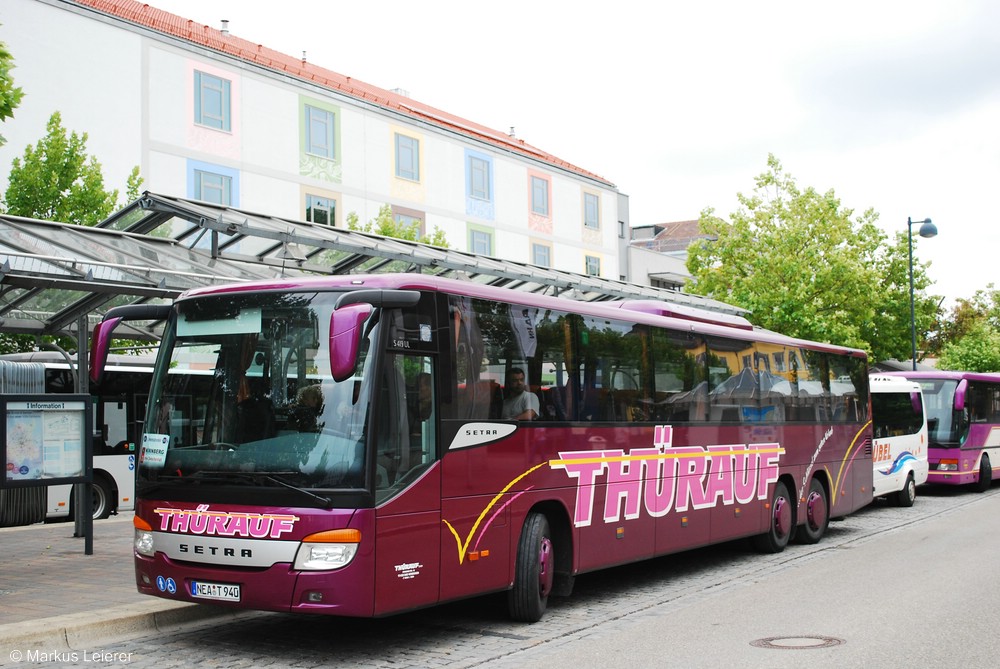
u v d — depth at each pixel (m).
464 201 45.41
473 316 8.82
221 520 7.64
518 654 8.10
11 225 13.83
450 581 8.23
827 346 16.91
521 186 48.91
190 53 33.56
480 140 46.38
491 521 8.76
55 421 12.02
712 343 13.09
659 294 24.66
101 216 24.39
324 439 7.56
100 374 8.38
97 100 30.80
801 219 36.50
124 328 15.81
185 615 9.06
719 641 8.53
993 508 21.56
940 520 19.17
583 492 10.11
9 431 11.54
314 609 7.31
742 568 13.30
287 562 7.37
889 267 45.28
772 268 35.97
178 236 16.55
